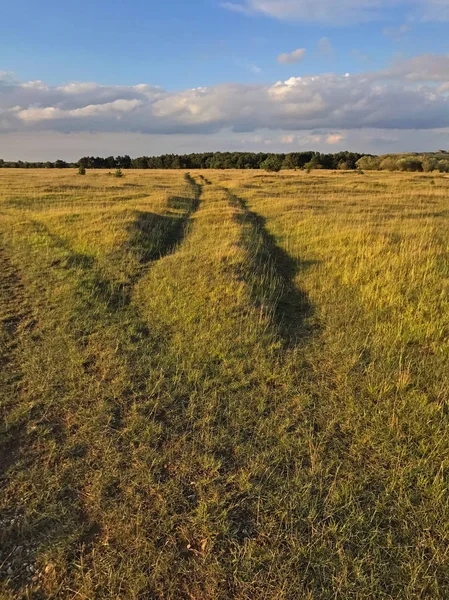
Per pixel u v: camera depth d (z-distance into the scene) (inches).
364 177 1669.5
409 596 100.7
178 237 553.9
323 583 104.6
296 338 241.0
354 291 303.6
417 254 340.8
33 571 109.2
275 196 1002.7
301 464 143.6
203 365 209.3
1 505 128.3
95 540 117.5
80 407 175.5
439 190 1029.8
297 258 413.4
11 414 171.0
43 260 404.2
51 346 231.1
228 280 324.8
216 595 102.3
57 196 936.3
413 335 228.8
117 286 338.3
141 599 101.7
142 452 150.4
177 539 117.5
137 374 202.4
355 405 173.9
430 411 164.6
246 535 118.4
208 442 154.1
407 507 125.0
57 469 142.8
